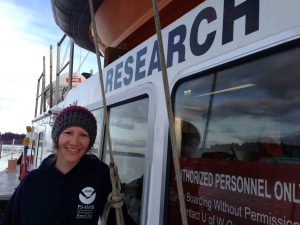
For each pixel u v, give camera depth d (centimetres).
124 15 355
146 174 237
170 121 144
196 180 193
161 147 226
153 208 226
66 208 196
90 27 535
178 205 205
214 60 186
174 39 226
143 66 268
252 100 162
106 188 210
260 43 157
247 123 164
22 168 1190
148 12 306
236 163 167
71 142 196
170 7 277
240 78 170
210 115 188
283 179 142
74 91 519
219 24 185
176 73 218
